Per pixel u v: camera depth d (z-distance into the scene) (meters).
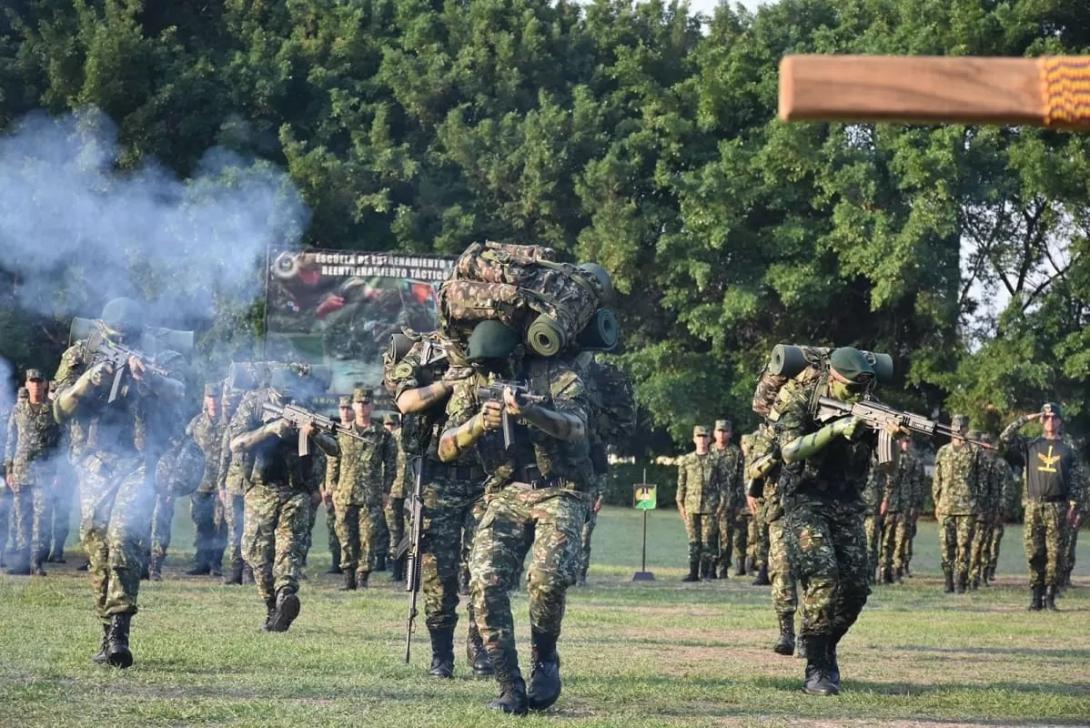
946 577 32.47
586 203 67.06
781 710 12.95
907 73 4.55
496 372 12.55
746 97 67.19
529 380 12.40
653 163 68.94
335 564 32.25
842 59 4.57
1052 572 28.06
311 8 73.94
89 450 14.42
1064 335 61.88
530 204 68.19
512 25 72.31
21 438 28.30
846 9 67.56
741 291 63.22
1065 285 61.66
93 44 68.00
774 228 63.31
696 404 65.88
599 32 74.44
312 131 72.31
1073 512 28.27
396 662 15.48
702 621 22.75
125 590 14.38
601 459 13.80
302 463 18.70
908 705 13.55
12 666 14.23
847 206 60.75
